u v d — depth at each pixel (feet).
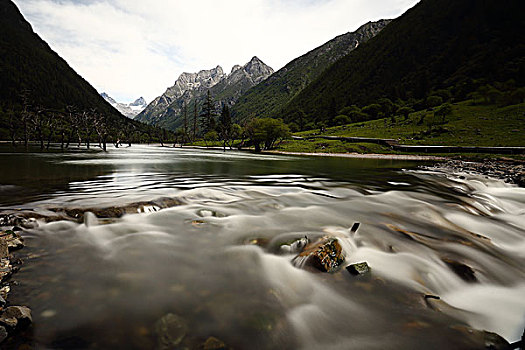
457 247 20.24
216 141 368.07
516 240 23.93
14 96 459.73
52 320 9.89
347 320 11.21
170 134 547.49
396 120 305.32
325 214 26.53
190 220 22.49
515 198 42.70
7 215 20.58
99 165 70.23
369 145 204.33
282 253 16.67
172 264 14.87
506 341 10.12
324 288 13.43
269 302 11.85
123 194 30.89
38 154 109.29
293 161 113.80
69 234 18.49
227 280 13.50
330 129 334.85
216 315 10.69
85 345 8.80
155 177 49.65
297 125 464.24
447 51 489.67
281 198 33.09
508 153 132.26
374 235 21.01
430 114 249.96
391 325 11.00
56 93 589.73
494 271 17.22
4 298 10.92
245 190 37.55
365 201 33.04
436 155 155.63
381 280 14.48
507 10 464.65
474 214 30.42
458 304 13.37
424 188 45.03
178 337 9.34
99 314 10.39
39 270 13.50
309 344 9.68
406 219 26.17
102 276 13.23
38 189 34.19
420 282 14.74
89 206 23.85
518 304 13.82
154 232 19.52
